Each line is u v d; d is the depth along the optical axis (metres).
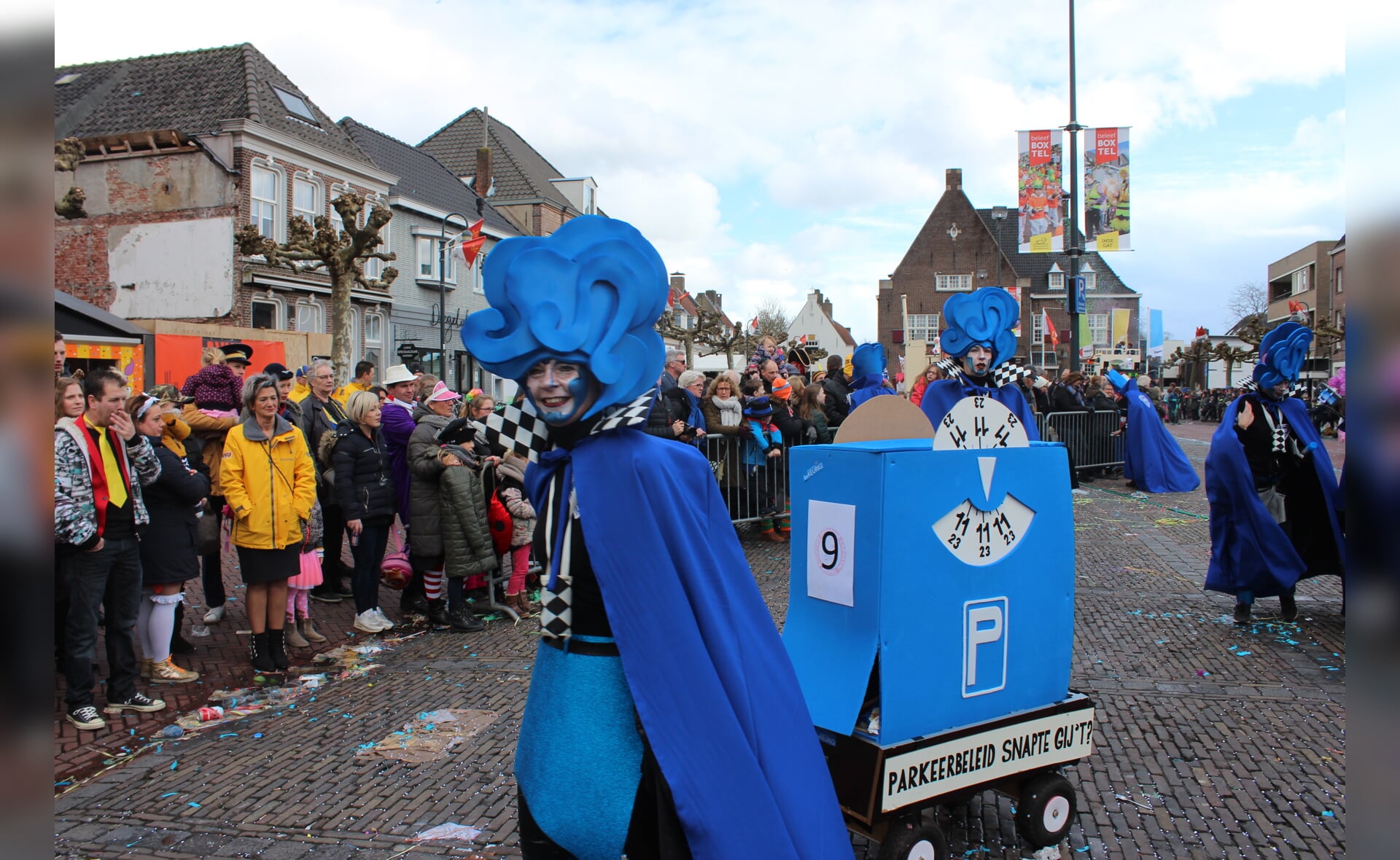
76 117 22.84
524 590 7.33
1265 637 6.20
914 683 3.05
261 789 3.99
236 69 23.14
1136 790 3.87
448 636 6.56
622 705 2.35
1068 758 3.42
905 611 3.03
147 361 16.39
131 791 3.99
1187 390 58.22
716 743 2.29
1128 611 6.94
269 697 5.25
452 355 29.73
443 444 6.62
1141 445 14.84
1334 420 20.81
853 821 3.10
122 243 22.12
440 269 26.80
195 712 4.99
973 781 3.16
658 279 2.43
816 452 3.27
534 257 2.31
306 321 23.77
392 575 6.91
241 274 21.56
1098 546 9.73
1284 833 3.48
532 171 38.03
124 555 4.94
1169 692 5.09
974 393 5.59
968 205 53.75
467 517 6.57
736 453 9.85
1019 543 3.33
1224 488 6.48
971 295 5.61
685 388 9.29
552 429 2.46
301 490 5.71
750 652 2.47
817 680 3.15
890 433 3.61
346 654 6.04
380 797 3.91
